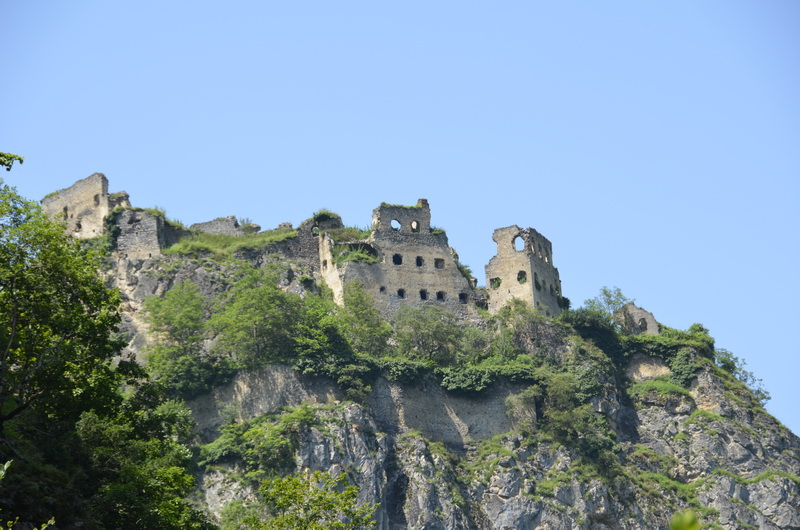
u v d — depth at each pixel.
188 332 167.38
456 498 157.88
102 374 91.06
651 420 181.38
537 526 160.38
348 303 175.12
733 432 180.12
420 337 174.62
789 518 174.12
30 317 86.56
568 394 172.62
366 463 155.25
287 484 95.38
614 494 166.75
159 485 91.31
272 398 160.12
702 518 170.75
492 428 168.38
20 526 78.19
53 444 91.31
